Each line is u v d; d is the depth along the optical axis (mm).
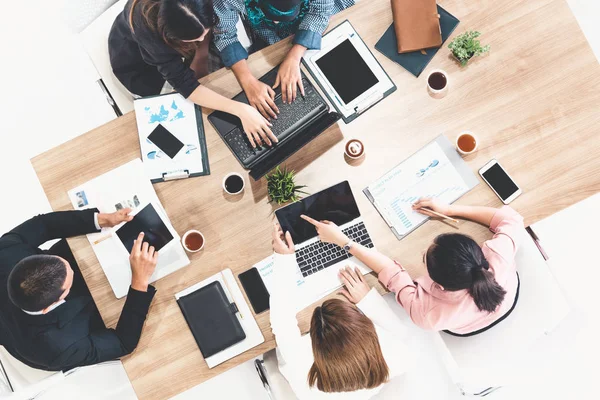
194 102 1854
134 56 2018
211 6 1574
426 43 1850
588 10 2830
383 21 1909
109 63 2162
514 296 1771
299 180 1842
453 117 1864
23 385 1791
